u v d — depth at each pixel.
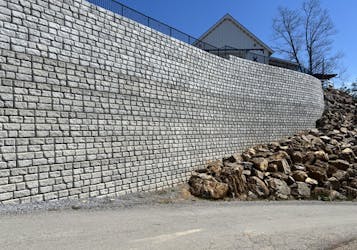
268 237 7.27
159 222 8.02
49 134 9.20
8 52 8.38
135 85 12.16
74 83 9.97
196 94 15.41
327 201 13.52
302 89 24.16
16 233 6.35
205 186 12.90
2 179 8.12
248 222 8.64
